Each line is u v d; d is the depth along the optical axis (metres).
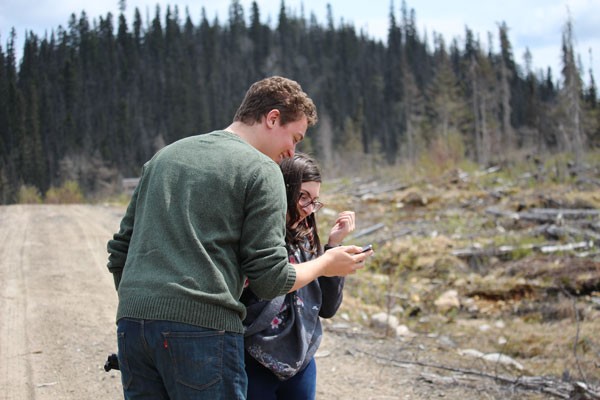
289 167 2.86
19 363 5.43
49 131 71.44
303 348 2.72
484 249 10.29
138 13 92.06
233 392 2.29
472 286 8.75
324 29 111.69
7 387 4.90
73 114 76.25
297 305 2.75
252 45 98.81
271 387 2.71
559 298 7.96
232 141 2.47
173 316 2.22
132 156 72.50
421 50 108.69
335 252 2.61
